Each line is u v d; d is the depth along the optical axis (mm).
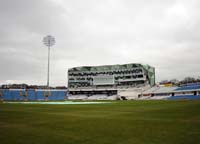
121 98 102375
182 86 90188
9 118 19562
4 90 98500
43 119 18547
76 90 118250
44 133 11852
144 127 13203
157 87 101250
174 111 23219
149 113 22391
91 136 10891
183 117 17703
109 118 18484
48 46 81500
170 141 9469
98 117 19531
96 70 117812
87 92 116562
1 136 11141
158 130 12055
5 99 95938
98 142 9625
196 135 10500
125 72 112000
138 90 102812
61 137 10758
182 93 84000
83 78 119688
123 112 24938
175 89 89438
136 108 31672
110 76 114938
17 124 15531
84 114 23000
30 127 14039
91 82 118125
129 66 111125
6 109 32125
